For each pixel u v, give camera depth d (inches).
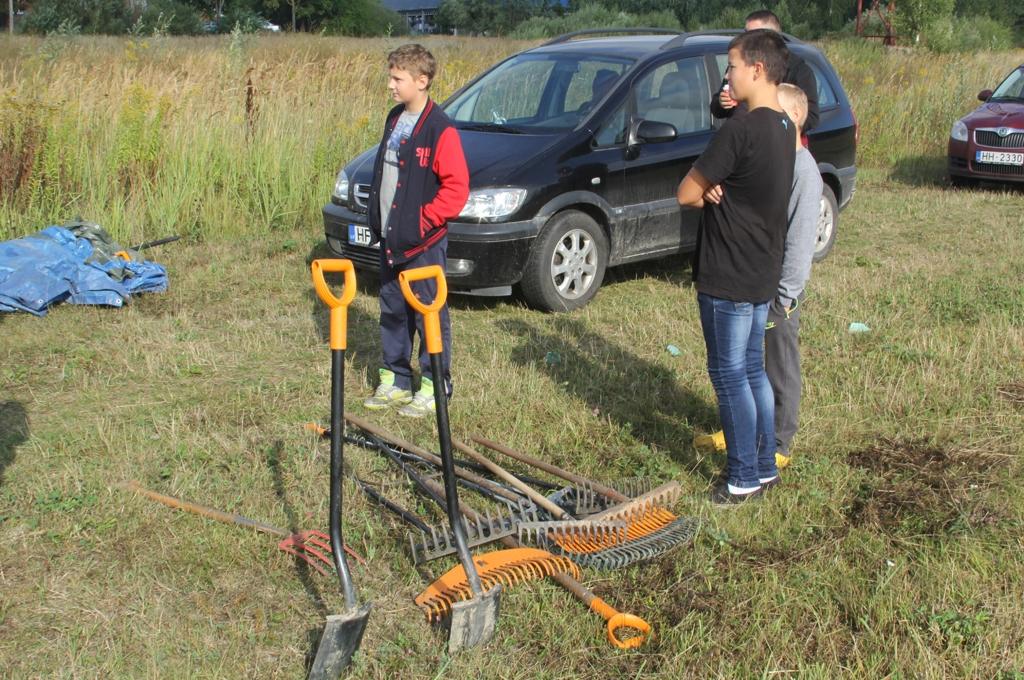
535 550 143.6
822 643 130.3
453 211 190.1
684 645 128.0
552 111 291.7
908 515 163.8
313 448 183.2
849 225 399.5
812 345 248.4
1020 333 254.2
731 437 161.9
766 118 145.4
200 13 2043.6
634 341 250.1
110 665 122.1
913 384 219.3
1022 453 187.3
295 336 249.6
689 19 1966.0
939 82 626.2
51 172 322.0
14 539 149.9
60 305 263.6
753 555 151.3
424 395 202.2
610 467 181.8
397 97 187.2
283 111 394.9
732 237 150.6
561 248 269.1
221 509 160.6
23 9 1481.3
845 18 1863.9
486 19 2773.1
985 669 125.0
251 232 358.0
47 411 200.4
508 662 125.5
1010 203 447.5
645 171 287.3
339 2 2345.0
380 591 140.1
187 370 222.7
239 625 131.0
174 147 353.4
